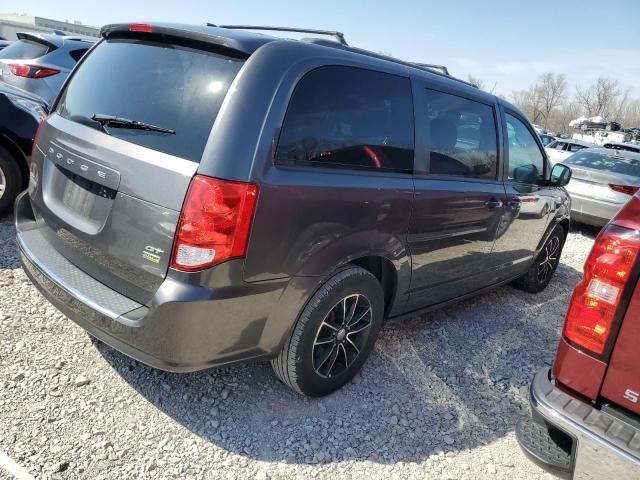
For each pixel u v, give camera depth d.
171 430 2.49
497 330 4.13
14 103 4.52
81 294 2.37
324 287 2.60
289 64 2.36
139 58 2.61
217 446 2.43
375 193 2.70
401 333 3.80
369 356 3.36
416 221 3.01
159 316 2.13
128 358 2.95
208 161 2.12
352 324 2.89
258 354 2.46
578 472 1.87
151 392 2.72
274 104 2.27
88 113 2.63
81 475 2.16
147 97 2.43
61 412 2.48
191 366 2.24
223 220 2.11
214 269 2.13
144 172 2.22
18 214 3.09
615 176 8.05
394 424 2.78
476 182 3.54
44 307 3.33
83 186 2.54
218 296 2.15
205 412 2.64
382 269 3.10
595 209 8.18
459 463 2.57
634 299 1.81
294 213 2.32
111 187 2.33
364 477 2.38
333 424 2.70
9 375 2.66
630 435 1.79
